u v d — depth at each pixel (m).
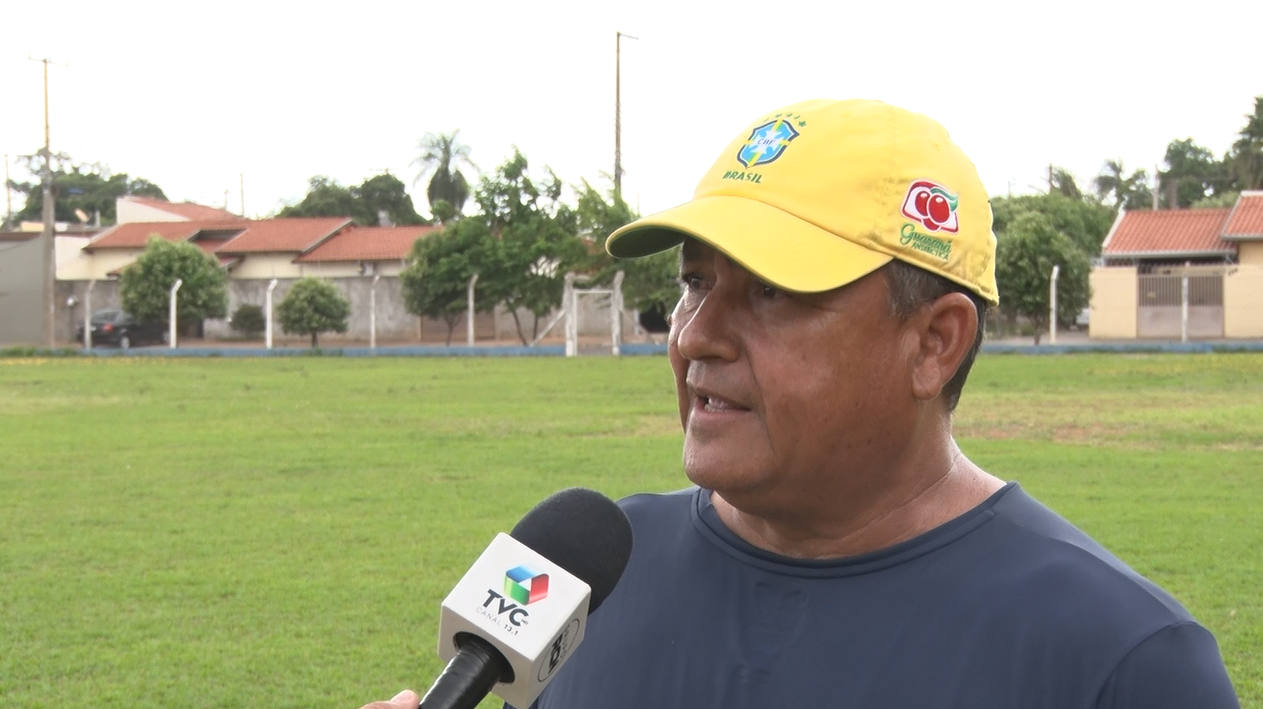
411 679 5.90
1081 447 13.22
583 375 25.91
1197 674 1.48
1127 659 1.50
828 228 1.61
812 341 1.64
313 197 73.44
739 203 1.66
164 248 43.97
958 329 1.69
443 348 36.91
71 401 20.50
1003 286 35.06
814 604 1.71
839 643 1.66
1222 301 37.03
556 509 1.75
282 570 8.05
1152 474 11.34
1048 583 1.59
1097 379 22.72
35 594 7.48
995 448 13.13
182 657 6.23
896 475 1.74
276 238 52.50
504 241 40.66
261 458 13.27
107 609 7.15
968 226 1.68
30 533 9.30
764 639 1.73
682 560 1.89
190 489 11.28
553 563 1.61
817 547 1.79
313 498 10.74
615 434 15.12
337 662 6.15
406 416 17.53
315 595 7.41
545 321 47.38
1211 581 7.32
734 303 1.71
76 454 13.70
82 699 5.64
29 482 11.73
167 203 64.25
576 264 37.88
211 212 65.12
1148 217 43.53
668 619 1.83
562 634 1.54
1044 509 1.76
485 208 41.31
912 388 1.69
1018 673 1.55
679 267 1.83
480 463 12.71
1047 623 1.56
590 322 47.19
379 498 10.72
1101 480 11.02
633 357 33.53
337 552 8.59
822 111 1.70
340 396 21.08
